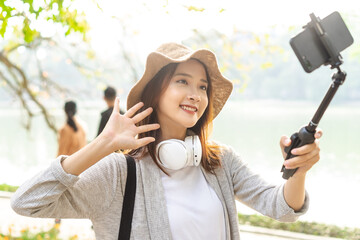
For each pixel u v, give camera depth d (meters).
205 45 7.62
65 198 1.65
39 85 9.09
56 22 4.14
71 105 6.77
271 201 1.85
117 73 9.59
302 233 6.88
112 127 1.58
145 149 1.87
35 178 1.58
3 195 9.09
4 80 8.37
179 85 1.86
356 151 19.91
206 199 1.84
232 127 36.81
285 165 1.60
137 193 1.77
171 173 1.87
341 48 1.44
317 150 1.59
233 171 1.98
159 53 1.79
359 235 6.71
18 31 7.58
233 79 8.14
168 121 1.92
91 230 6.60
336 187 11.24
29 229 6.35
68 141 6.69
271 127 36.56
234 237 1.89
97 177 1.72
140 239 1.72
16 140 25.48
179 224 1.76
